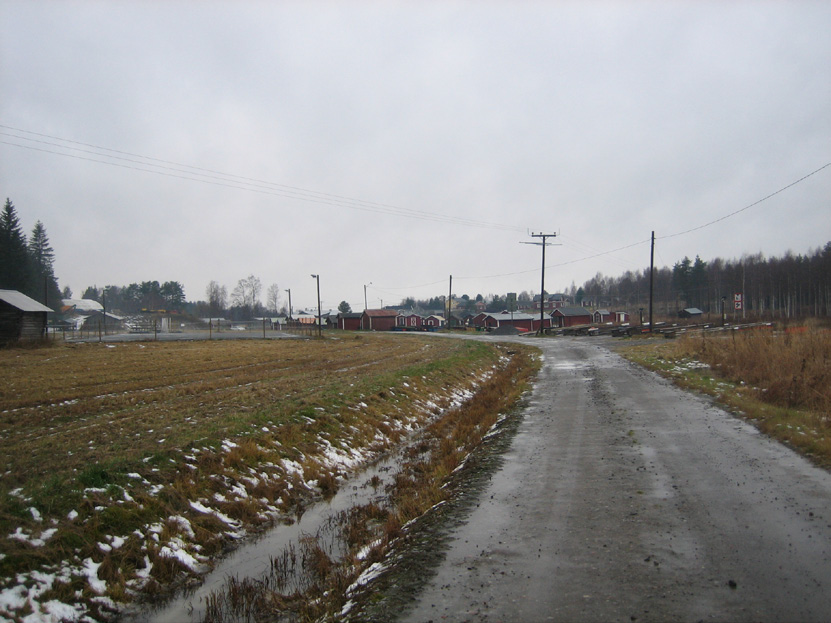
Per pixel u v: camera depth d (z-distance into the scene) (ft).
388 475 40.91
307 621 19.80
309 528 30.63
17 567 21.35
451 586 18.69
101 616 21.31
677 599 16.51
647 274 544.21
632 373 80.02
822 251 340.59
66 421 45.70
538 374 87.56
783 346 63.77
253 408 51.62
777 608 15.67
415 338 223.71
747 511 23.77
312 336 219.61
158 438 38.27
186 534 27.58
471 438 47.11
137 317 403.34
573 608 16.42
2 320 128.77
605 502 26.30
